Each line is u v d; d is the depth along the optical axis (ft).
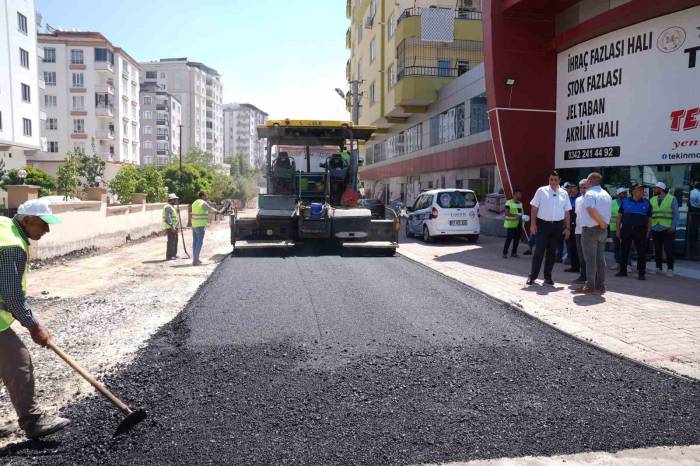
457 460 10.94
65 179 86.33
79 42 208.13
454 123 82.53
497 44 50.08
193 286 29.96
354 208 46.06
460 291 27.58
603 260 26.94
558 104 50.70
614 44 43.09
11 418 13.29
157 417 12.90
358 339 19.06
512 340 19.12
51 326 21.57
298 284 29.14
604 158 44.65
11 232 11.69
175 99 336.49
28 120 131.64
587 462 10.88
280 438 11.83
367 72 122.11
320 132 48.37
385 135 132.67
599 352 17.78
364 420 12.71
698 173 37.09
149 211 67.31
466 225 54.34
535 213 29.22
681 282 30.45
